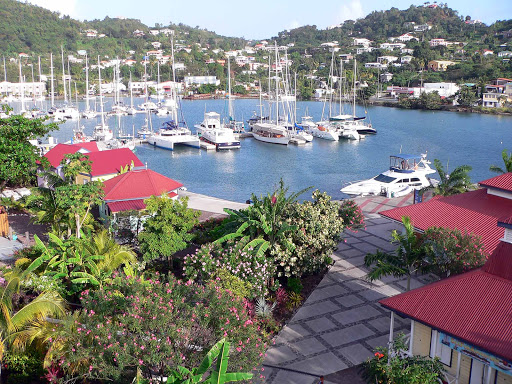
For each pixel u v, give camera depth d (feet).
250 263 91.50
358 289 101.35
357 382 71.61
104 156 161.48
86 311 65.57
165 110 524.93
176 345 59.00
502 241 64.49
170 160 297.33
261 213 101.81
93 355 58.44
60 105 563.89
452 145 346.13
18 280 69.21
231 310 63.82
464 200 106.01
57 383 62.64
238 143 336.90
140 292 64.23
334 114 533.55
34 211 114.73
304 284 103.81
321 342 82.17
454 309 60.95
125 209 126.52
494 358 54.75
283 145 352.08
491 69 654.12
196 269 92.38
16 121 143.95
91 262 86.74
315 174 259.19
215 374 47.39
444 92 625.00
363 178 249.14
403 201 171.73
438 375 60.49
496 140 363.35
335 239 110.83
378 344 81.46
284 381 71.87
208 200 176.24
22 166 143.02
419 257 86.17
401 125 448.24
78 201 100.48
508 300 58.90
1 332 67.62
